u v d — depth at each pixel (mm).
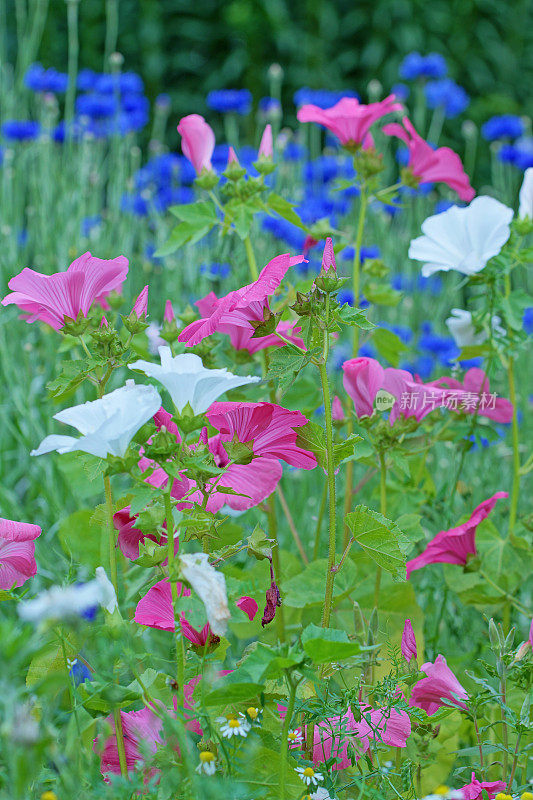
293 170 3357
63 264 2637
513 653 1312
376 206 3391
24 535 1294
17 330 2635
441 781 1547
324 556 2127
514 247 1804
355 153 1907
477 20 6246
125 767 1236
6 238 2676
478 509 1614
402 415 1593
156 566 1245
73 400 2338
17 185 3002
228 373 1101
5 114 3328
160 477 1312
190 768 1048
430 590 1968
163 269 2908
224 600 1049
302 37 6098
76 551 1732
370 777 1248
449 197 3291
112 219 2936
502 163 3680
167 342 1610
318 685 1287
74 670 1291
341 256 3107
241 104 3422
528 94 6312
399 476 1856
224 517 1293
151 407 1078
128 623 1289
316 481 2512
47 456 2234
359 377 1522
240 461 1241
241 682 1063
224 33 6066
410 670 1345
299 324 1279
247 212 1738
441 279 3684
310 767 1214
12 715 892
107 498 1313
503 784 1303
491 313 1787
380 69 6004
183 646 1221
